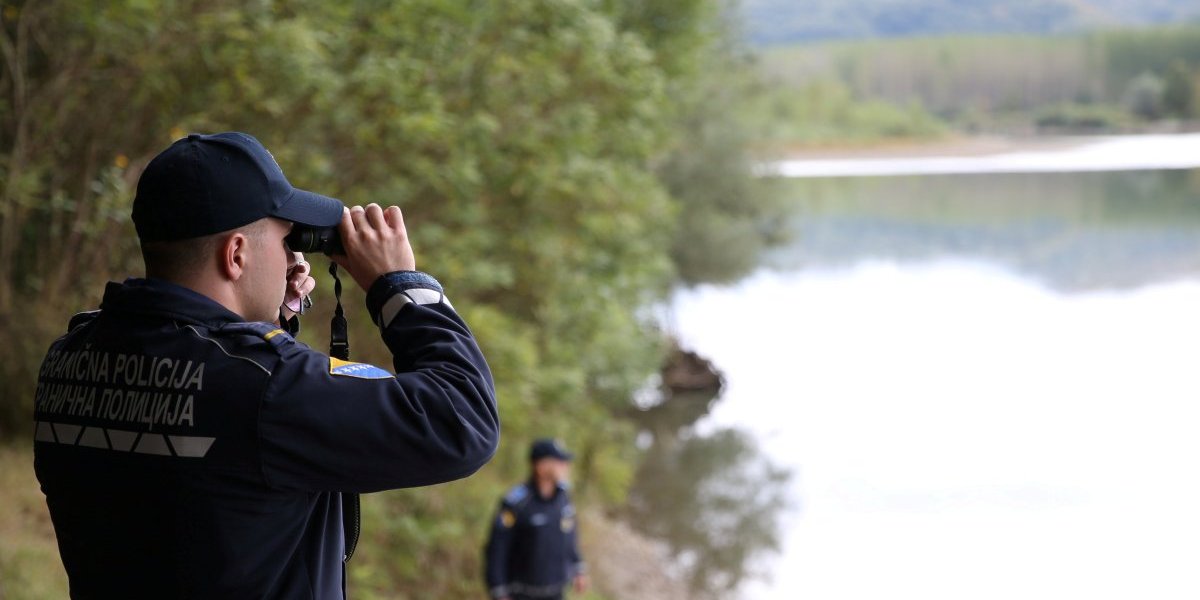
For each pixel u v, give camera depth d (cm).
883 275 4550
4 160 672
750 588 1281
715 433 2016
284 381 151
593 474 1391
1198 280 4394
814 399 2311
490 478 1038
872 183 9512
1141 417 2209
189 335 154
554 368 1105
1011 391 2444
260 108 694
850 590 1292
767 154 2589
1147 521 1573
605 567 1235
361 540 818
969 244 5822
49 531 652
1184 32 17250
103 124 724
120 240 703
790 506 1603
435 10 828
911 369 2666
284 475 150
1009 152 13262
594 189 1102
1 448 725
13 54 677
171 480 149
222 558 149
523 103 982
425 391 156
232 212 155
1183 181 9112
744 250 2456
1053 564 1396
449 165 853
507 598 737
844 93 14788
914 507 1622
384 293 168
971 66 16875
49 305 733
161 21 639
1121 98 16675
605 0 1309
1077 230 6394
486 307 954
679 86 1523
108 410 155
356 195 812
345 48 784
